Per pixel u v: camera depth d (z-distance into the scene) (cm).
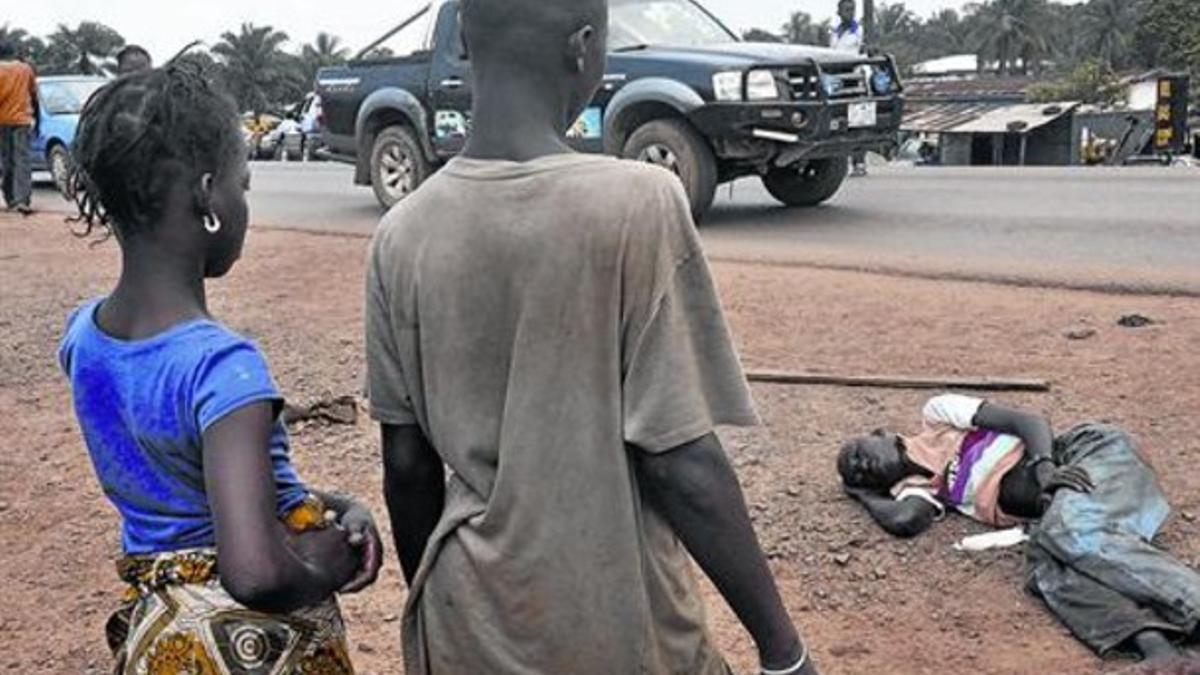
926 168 1634
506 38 200
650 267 193
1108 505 408
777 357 627
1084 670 362
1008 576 419
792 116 949
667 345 194
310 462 542
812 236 972
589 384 194
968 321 672
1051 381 566
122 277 206
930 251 879
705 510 196
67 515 506
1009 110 4753
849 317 695
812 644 384
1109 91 5891
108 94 201
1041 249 866
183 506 202
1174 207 1043
